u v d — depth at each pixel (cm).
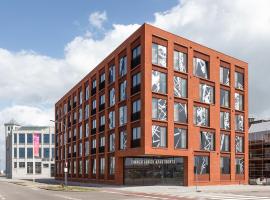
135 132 5100
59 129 9669
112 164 5925
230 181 5822
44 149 12925
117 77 5775
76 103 8100
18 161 12862
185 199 2969
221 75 5928
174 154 5044
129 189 4522
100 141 6494
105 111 6241
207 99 5644
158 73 5028
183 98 5269
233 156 5928
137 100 5094
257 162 8294
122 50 5619
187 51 5422
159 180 5394
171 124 5072
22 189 4878
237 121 6122
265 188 4812
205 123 5566
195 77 5484
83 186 5388
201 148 5428
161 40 5125
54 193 3884
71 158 8338
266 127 8562
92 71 7012
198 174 5322
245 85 6312
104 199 3006
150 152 4794
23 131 12962
